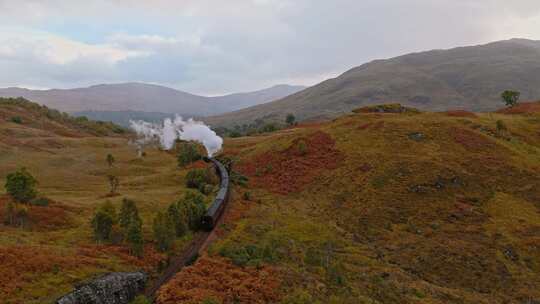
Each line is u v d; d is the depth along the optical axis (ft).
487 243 168.45
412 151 263.90
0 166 269.44
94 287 96.48
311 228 182.39
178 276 111.65
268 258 136.87
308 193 239.09
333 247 164.76
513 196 208.74
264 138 422.41
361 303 115.96
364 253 163.22
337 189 234.79
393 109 416.46
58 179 265.34
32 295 90.22
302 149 296.71
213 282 110.52
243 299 104.58
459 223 187.32
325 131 330.13
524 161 245.24
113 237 144.36
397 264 157.17
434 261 157.38
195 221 164.66
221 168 277.85
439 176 224.94
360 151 276.82
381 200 212.23
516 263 155.84
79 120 652.07
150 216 176.35
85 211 178.81
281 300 108.58
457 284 144.56
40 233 143.02
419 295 129.90
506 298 134.62
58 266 106.01
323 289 120.47
